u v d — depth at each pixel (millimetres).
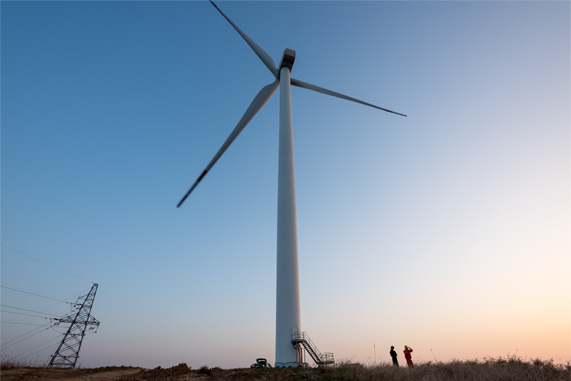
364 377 19797
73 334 59719
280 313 29734
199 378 18969
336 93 47812
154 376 18875
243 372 20578
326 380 19609
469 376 19484
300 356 28422
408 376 19781
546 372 20641
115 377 18516
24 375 16672
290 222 33094
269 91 44500
